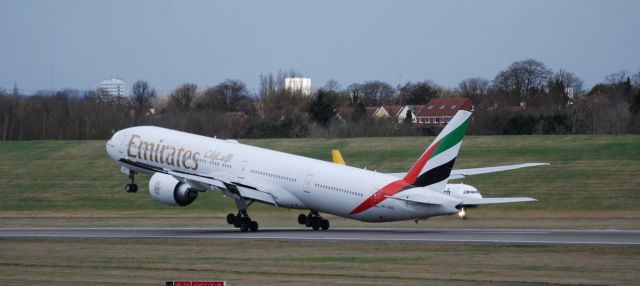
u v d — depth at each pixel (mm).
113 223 172125
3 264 104750
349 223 162500
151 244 125625
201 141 161625
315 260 104562
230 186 145250
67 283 89688
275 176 148125
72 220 182625
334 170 142250
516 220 166125
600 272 92562
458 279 89125
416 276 91312
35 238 136375
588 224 156500
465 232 138000
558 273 92250
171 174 147000
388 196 133875
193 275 93688
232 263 102875
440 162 131875
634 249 110375
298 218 152000
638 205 193875
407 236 130875
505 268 96062
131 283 89062
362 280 89125
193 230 150875
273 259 106188
